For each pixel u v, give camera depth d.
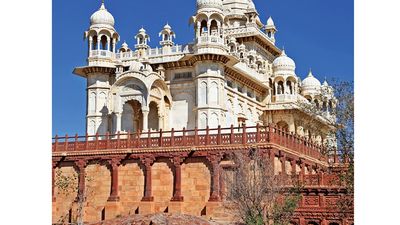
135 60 48.34
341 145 29.77
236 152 33.31
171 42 52.47
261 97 59.81
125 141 39.41
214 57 46.66
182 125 48.41
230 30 63.12
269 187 29.16
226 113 49.25
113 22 52.09
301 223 29.91
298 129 57.94
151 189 37.78
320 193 29.86
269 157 34.06
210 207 35.03
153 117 48.62
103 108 50.44
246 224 28.00
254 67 58.66
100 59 50.91
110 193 39.09
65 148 41.06
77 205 39.44
